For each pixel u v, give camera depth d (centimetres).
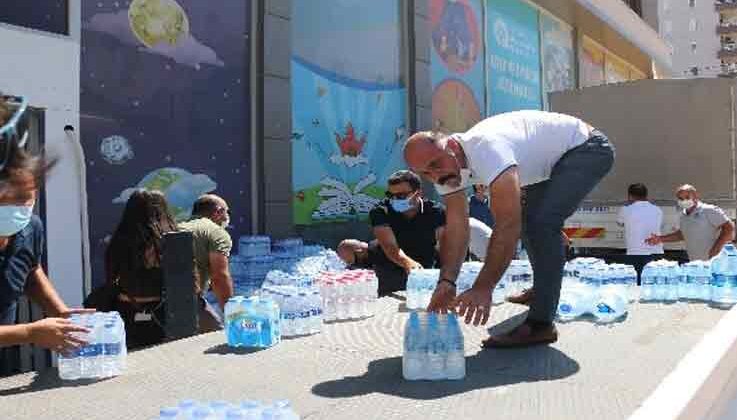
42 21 641
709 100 897
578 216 938
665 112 916
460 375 268
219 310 558
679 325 358
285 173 893
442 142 313
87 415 232
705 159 898
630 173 932
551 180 334
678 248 905
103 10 696
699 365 241
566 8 1622
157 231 427
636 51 2106
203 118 800
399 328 375
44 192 610
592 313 385
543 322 325
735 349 278
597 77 1953
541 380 263
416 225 614
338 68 1012
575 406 228
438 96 1229
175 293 397
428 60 1178
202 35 797
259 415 201
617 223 916
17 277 275
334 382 268
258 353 321
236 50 838
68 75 637
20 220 232
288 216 901
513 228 296
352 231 1036
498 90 1432
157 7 747
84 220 639
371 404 237
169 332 396
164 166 758
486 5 1386
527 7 1550
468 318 289
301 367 293
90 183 688
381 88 1095
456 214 329
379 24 1088
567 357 299
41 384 275
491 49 1405
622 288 409
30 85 604
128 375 285
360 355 315
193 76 788
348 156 1030
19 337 255
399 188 607
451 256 323
